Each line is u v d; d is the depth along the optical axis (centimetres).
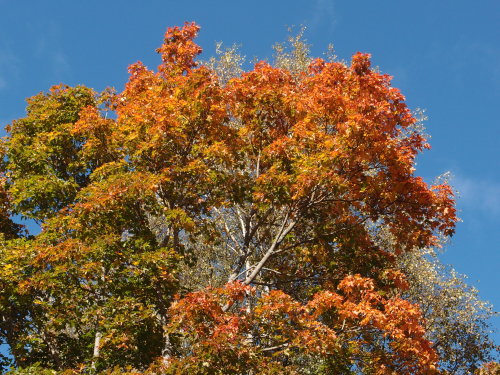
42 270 1373
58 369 1440
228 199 1638
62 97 1919
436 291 2194
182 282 2066
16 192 1559
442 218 1547
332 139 1484
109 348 1350
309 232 1745
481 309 2145
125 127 1549
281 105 1680
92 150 1611
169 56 1942
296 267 1797
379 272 1647
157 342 1375
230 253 2200
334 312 1432
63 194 1588
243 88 1708
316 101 1572
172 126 1527
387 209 1600
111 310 1311
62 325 1353
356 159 1443
